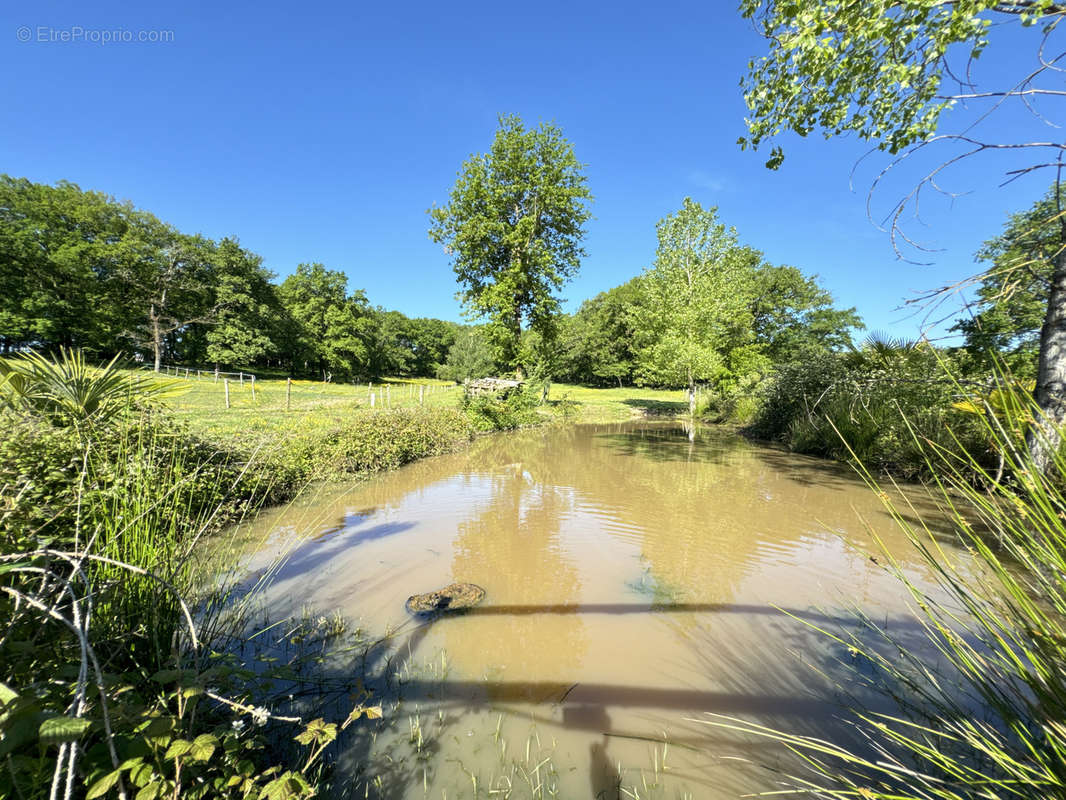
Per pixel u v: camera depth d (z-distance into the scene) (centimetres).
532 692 271
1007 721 156
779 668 291
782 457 1071
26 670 146
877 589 401
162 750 146
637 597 395
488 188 2116
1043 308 594
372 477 873
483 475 922
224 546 452
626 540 542
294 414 1403
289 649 309
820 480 816
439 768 215
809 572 443
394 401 2255
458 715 251
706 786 204
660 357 2023
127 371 478
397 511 666
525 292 2164
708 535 555
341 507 680
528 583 424
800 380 1238
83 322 3203
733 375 2000
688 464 1007
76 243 3312
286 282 5178
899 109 390
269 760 211
